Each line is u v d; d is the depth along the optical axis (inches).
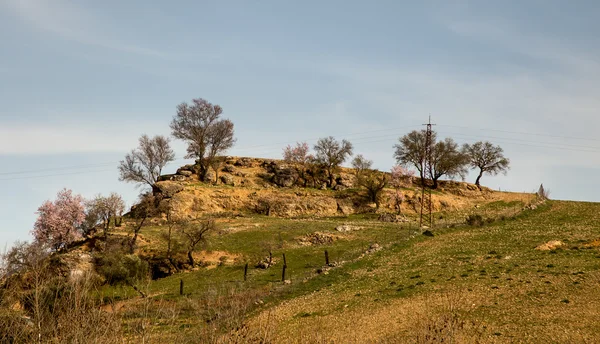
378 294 1574.8
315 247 2721.5
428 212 4092.0
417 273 1764.3
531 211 2955.2
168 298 1839.3
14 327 561.6
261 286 2004.2
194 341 679.1
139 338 642.8
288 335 1210.6
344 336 1162.6
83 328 559.8
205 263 2642.7
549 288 1392.7
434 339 853.2
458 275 1657.2
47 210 3329.2
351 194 4256.9
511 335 1063.0
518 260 1758.1
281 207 4025.6
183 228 2856.8
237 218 3772.1
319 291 1737.2
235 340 666.8
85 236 3486.7
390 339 1090.7
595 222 2454.5
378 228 3147.1
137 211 3737.7
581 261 1648.6
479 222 2640.3
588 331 1051.9
